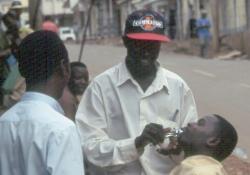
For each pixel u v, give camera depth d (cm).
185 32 4212
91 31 6334
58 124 339
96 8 6275
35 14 1416
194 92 1734
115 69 456
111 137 451
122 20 6088
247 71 2220
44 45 353
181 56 3120
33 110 347
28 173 337
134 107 447
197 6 4259
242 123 1266
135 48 445
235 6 3503
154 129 421
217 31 3127
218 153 395
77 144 340
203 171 361
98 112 450
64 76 361
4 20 1347
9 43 1274
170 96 451
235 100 1571
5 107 1106
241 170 870
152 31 443
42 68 353
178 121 455
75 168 336
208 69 2342
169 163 444
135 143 429
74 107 521
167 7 4947
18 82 1118
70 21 8062
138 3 5794
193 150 396
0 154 346
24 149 340
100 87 453
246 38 3019
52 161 333
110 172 446
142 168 443
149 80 452
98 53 3338
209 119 396
